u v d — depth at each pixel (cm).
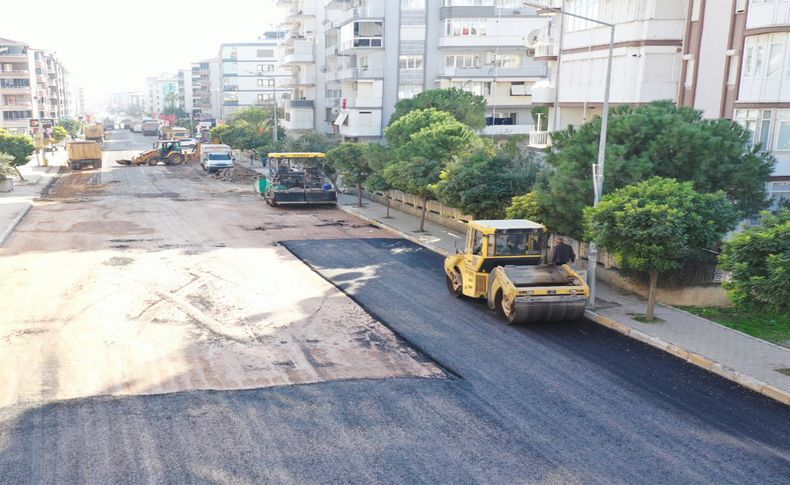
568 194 1864
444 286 1977
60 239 2658
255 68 13875
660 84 2834
